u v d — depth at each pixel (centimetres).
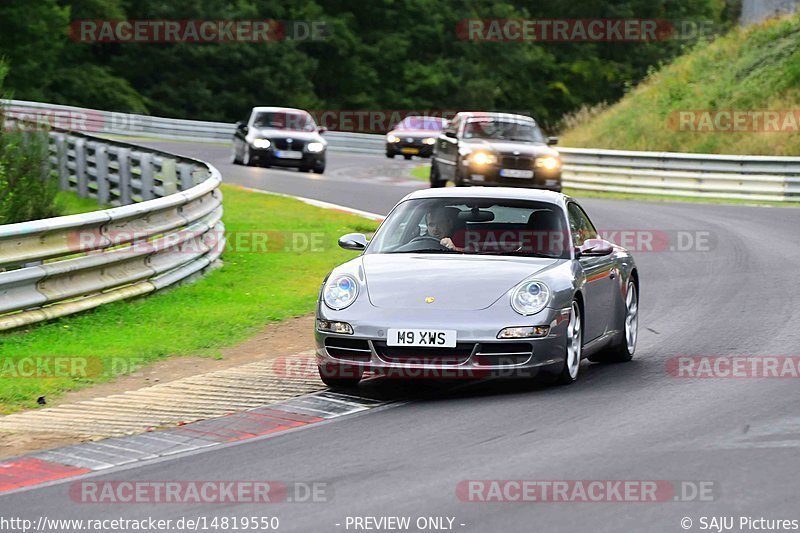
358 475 2217
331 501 2042
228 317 4219
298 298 4684
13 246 3766
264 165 11431
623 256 3694
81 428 2725
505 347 2934
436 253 3306
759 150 12462
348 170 12512
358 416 2788
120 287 4397
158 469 2323
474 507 1980
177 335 3888
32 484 2239
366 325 2962
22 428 2733
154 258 4641
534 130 8912
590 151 11281
